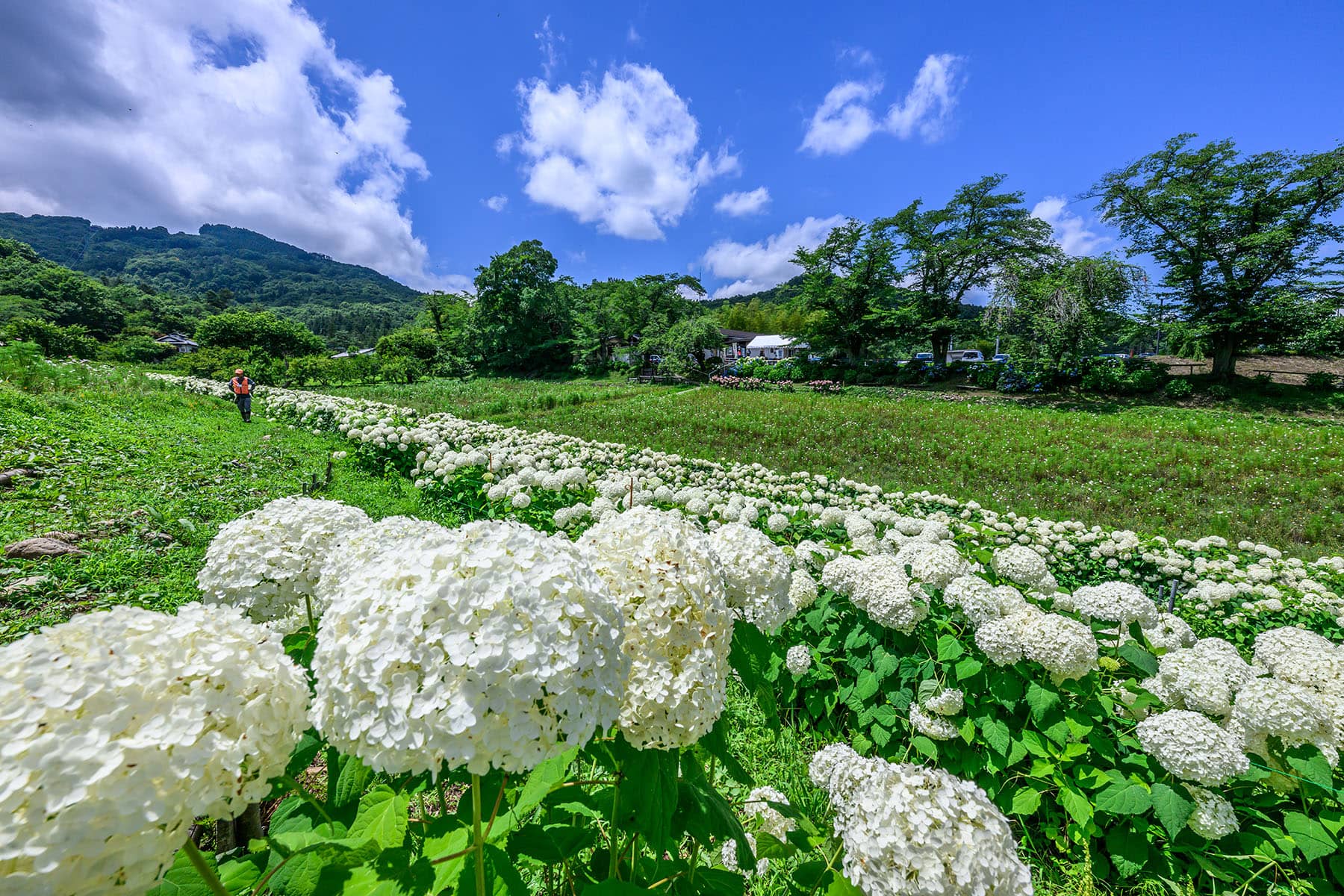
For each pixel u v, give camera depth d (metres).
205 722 0.90
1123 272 28.31
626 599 1.33
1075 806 2.29
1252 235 26.50
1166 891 2.19
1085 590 3.05
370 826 1.13
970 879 1.20
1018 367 30.05
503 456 6.80
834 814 2.35
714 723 1.44
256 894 1.04
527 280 50.28
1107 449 15.41
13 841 0.70
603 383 40.56
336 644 1.01
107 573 3.93
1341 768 2.16
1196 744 2.06
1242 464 13.45
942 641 2.70
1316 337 26.31
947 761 2.64
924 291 38.75
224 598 1.64
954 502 8.73
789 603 1.97
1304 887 2.02
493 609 1.02
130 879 0.79
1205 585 5.43
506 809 1.30
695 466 10.11
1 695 0.80
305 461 8.58
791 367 41.47
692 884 1.40
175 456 7.53
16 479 5.58
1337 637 4.89
